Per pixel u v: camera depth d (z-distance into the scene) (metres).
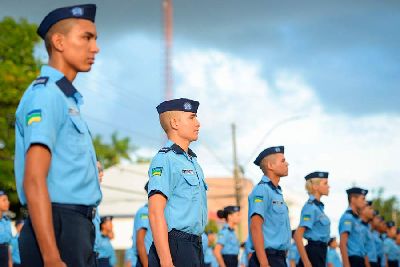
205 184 8.11
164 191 7.64
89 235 5.11
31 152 4.82
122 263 43.53
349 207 15.60
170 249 7.70
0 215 15.60
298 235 13.05
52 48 5.27
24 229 4.93
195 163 8.08
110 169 48.16
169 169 7.75
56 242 4.95
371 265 16.33
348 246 15.38
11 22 38.50
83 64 5.30
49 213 4.77
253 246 10.83
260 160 11.12
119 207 45.34
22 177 5.04
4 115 35.19
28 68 38.34
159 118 8.27
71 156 5.05
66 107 5.07
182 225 7.73
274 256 10.87
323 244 13.11
